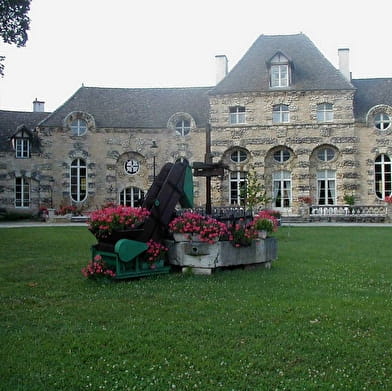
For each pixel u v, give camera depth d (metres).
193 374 5.20
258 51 36.31
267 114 33.94
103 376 5.18
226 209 12.83
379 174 33.53
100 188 35.34
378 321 7.02
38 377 5.14
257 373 5.23
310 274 10.77
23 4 22.02
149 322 7.02
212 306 7.87
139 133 35.53
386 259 13.26
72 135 35.25
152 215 10.70
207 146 12.49
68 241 18.05
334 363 5.49
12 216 33.97
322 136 33.47
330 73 34.25
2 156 34.69
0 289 9.30
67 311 7.66
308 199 32.69
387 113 33.47
